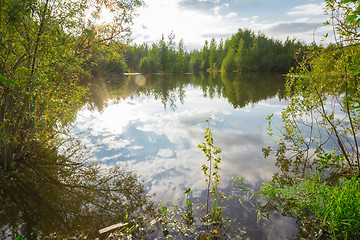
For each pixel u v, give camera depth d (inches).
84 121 297.9
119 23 204.1
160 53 2481.5
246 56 2132.1
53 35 135.4
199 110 382.6
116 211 114.0
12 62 125.4
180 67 2600.9
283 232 94.9
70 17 156.7
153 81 1183.6
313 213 108.6
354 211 94.5
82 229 99.8
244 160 177.6
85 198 126.1
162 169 162.2
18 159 164.6
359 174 142.9
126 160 178.4
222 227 98.4
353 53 138.8
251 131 257.6
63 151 194.7
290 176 150.3
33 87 122.6
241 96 551.8
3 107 134.9
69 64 149.1
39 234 95.8
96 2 183.5
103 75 935.0
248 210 112.0
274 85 825.5
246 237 91.7
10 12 106.3
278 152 194.1
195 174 154.2
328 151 192.5
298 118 303.7
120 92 634.2
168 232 95.3
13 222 103.6
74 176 152.0
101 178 149.3
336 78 171.9
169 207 115.9
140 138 233.1
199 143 219.1
